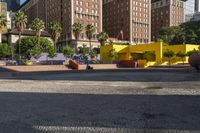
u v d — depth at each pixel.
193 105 9.80
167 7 166.62
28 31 117.62
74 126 6.99
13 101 11.42
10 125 7.20
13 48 94.44
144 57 73.88
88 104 10.31
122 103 10.41
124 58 72.12
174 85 17.31
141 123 7.20
